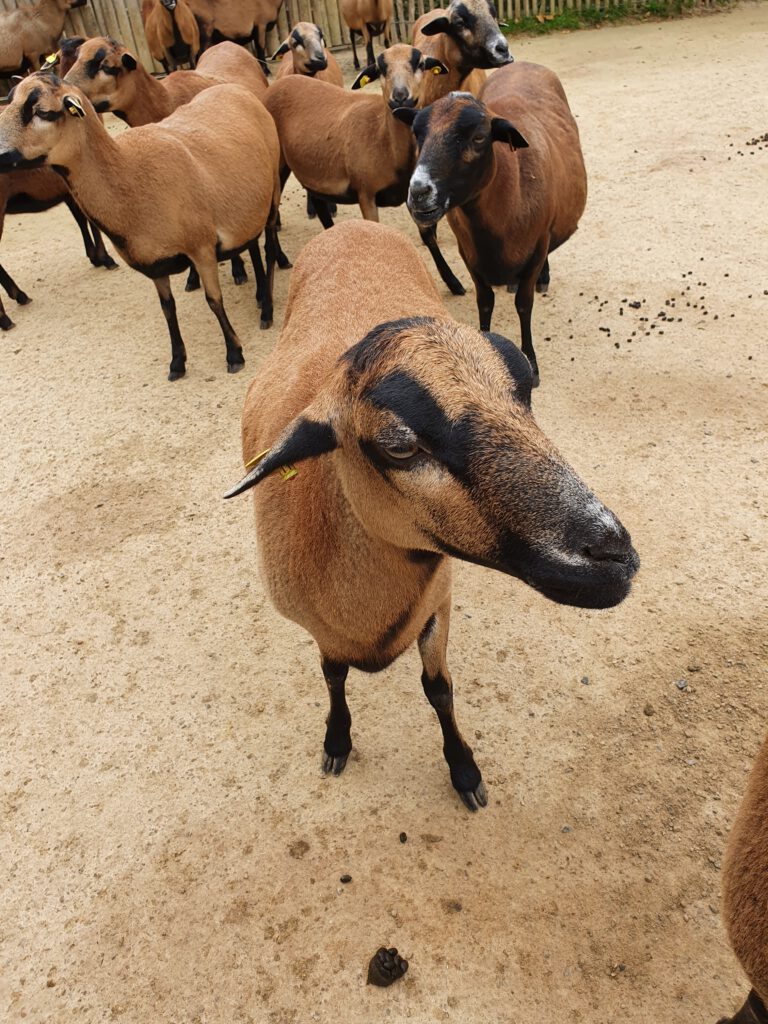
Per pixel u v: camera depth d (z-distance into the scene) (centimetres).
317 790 102
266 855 96
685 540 128
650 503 135
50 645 127
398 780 102
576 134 182
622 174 252
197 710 114
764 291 185
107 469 163
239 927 90
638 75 338
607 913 87
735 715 103
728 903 58
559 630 118
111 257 255
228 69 256
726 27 385
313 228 262
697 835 92
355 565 76
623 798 97
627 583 60
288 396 89
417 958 85
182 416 176
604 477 141
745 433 146
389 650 84
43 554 144
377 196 212
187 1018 84
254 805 102
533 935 86
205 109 192
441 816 98
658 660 111
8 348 212
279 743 109
